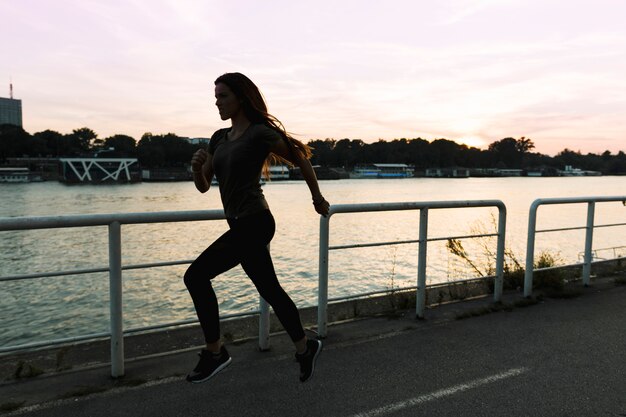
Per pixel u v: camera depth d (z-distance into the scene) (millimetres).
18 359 3543
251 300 12805
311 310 4926
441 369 3326
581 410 2734
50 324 12531
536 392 2967
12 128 197375
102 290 15969
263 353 3627
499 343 3867
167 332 4133
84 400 2824
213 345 2500
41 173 183250
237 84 2436
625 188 121500
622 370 3312
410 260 18406
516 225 31594
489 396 2910
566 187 130375
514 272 5855
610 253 16234
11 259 23672
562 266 5676
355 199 74750
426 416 2658
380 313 4738
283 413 2676
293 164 2611
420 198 78188
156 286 15492
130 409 2711
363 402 2818
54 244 28500
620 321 4461
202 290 2443
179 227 35969
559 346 3795
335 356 3574
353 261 18547
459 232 30594
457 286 5801
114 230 3074
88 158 186125
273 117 2510
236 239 2434
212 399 2846
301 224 36406
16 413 2658
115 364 3152
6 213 59094
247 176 2420
